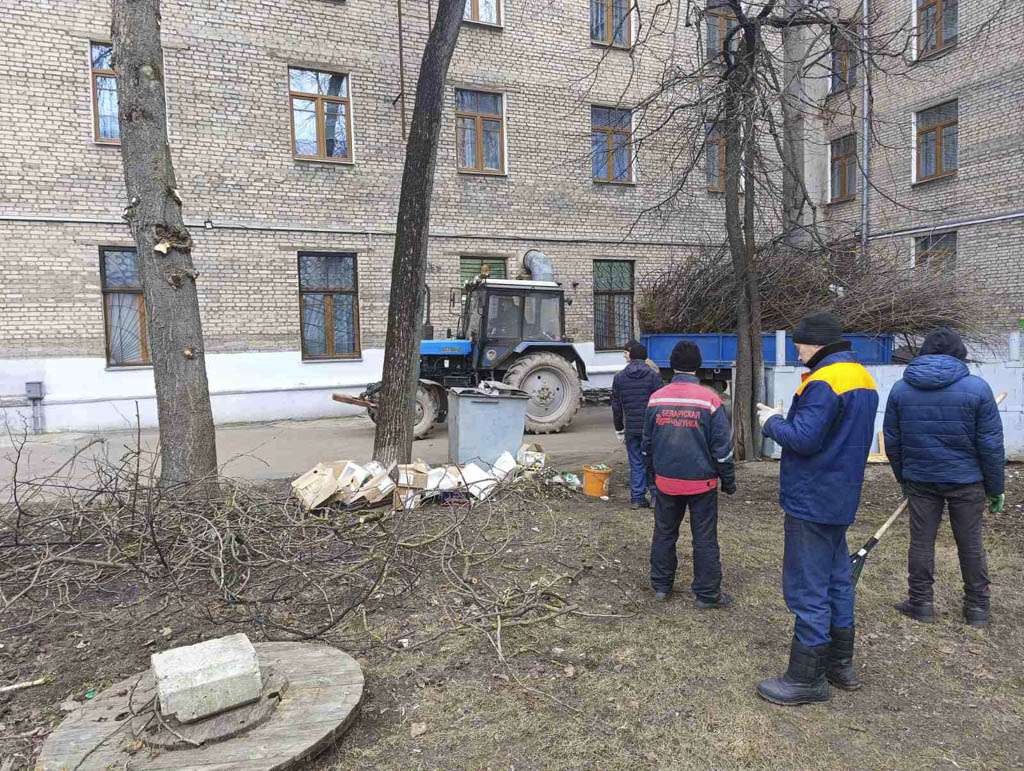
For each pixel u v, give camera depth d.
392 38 12.68
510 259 14.09
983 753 2.48
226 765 2.26
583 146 14.58
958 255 14.50
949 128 14.78
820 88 15.27
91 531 4.64
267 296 11.94
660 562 3.94
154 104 5.18
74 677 3.07
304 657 3.06
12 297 10.29
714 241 14.52
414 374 6.41
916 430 3.61
